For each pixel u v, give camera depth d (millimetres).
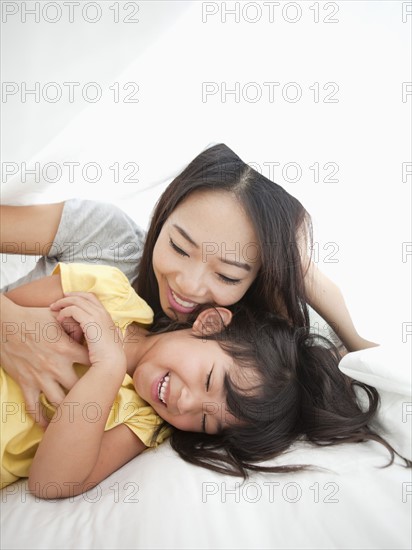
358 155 1064
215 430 893
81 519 678
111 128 1022
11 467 801
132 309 951
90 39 1028
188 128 1058
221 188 941
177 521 639
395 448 820
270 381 897
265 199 945
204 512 658
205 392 874
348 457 786
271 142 1076
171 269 966
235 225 933
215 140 1067
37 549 622
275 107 1062
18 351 845
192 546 609
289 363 931
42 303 911
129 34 1020
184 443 856
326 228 1066
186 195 953
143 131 1042
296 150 1073
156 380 884
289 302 999
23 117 1075
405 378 792
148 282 1047
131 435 857
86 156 1030
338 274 1057
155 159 1058
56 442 758
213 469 758
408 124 1047
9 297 913
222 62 1040
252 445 859
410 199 1056
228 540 621
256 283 1002
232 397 871
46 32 1033
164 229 972
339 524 653
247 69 1047
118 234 1058
